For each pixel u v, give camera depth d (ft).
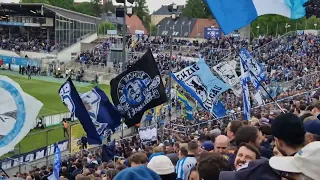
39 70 257.75
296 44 211.41
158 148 40.01
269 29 385.91
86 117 62.23
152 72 60.49
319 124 20.62
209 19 457.68
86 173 44.34
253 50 213.05
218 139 25.55
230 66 79.97
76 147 79.92
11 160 82.84
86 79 244.22
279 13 55.52
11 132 47.24
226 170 17.60
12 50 297.74
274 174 14.92
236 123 26.55
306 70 150.10
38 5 293.84
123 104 61.87
